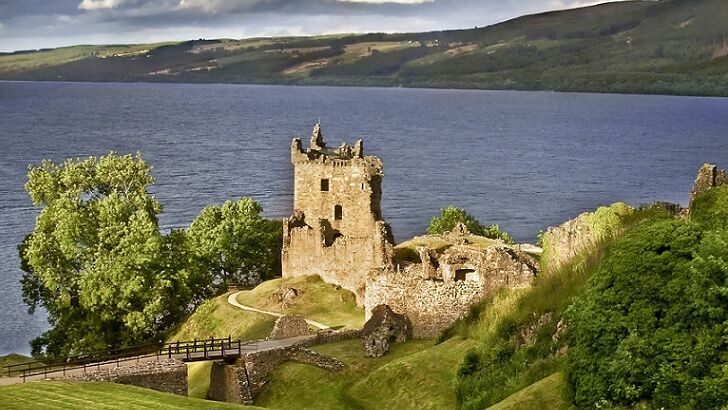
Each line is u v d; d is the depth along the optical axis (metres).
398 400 62.69
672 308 43.28
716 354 41.28
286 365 75.69
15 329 125.94
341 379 70.94
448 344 68.94
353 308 104.12
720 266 42.75
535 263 83.31
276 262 128.62
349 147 135.00
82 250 99.00
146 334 98.88
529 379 52.06
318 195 122.56
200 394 79.19
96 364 72.94
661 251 45.75
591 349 45.69
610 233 62.19
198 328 104.88
